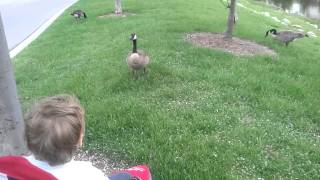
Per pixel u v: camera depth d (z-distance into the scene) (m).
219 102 4.15
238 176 2.79
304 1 21.42
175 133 3.40
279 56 6.24
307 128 3.81
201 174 2.76
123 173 2.04
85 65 5.44
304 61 6.22
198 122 3.56
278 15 13.98
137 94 4.25
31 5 12.69
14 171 1.34
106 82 4.61
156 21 8.39
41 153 1.34
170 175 2.76
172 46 6.18
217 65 5.38
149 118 3.62
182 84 4.58
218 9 10.98
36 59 6.34
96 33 7.88
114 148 3.20
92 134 3.41
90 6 11.84
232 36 7.11
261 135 3.46
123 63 5.32
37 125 1.33
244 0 16.94
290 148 3.32
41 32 8.91
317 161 3.18
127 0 12.33
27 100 4.42
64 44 7.22
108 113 3.73
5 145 2.52
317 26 13.99
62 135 1.32
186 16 8.91
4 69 2.40
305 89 4.79
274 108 4.11
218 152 3.09
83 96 4.28
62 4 13.02
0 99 2.43
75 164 1.42
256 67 5.39
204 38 6.91
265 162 3.03
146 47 6.18
